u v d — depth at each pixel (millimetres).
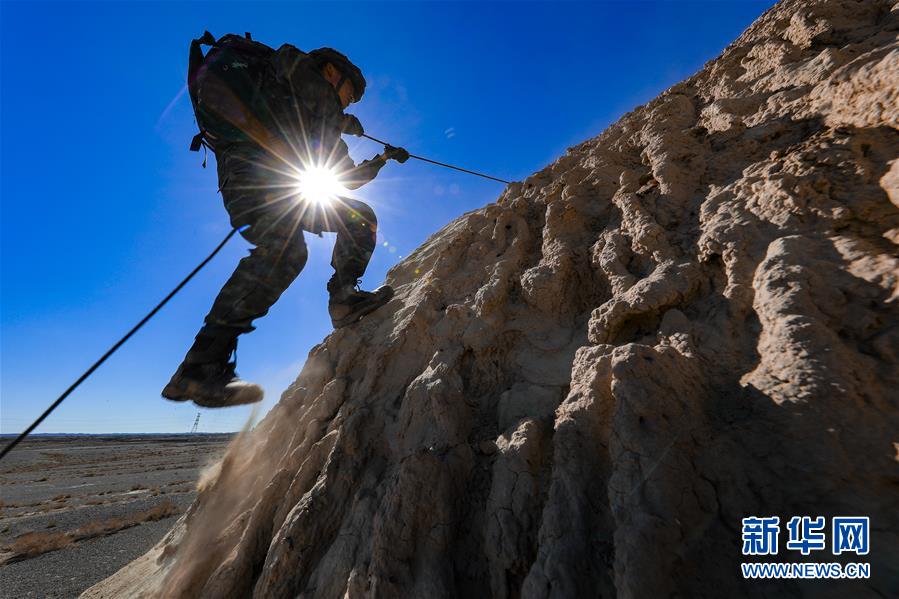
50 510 21562
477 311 4695
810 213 3068
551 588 2156
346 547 3391
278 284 2461
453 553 2951
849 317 2334
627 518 2064
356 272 3311
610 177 5688
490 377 4176
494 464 3227
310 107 2486
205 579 4363
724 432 2244
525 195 6949
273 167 2412
